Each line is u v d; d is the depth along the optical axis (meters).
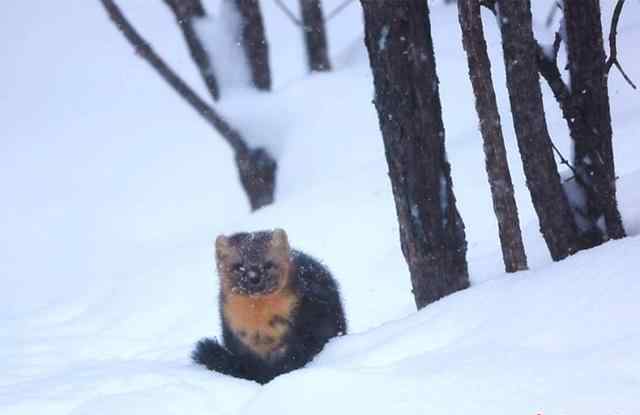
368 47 8.79
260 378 8.77
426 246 8.88
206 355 8.86
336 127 19.12
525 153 8.64
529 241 10.81
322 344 8.84
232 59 19.33
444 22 22.61
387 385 6.20
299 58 27.00
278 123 18.98
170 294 13.66
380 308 11.56
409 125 8.72
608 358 6.00
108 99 28.48
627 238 7.70
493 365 6.27
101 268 17.61
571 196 9.12
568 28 8.95
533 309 6.93
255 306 8.62
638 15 20.88
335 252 13.63
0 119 28.53
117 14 18.00
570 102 9.05
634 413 5.48
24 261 19.17
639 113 15.07
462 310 7.40
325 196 15.47
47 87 30.44
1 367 11.11
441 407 5.83
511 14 8.31
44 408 7.68
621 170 12.97
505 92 18.19
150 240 19.02
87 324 13.46
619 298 6.65
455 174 14.63
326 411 6.06
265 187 18.41
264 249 8.66
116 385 7.98
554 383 5.87
